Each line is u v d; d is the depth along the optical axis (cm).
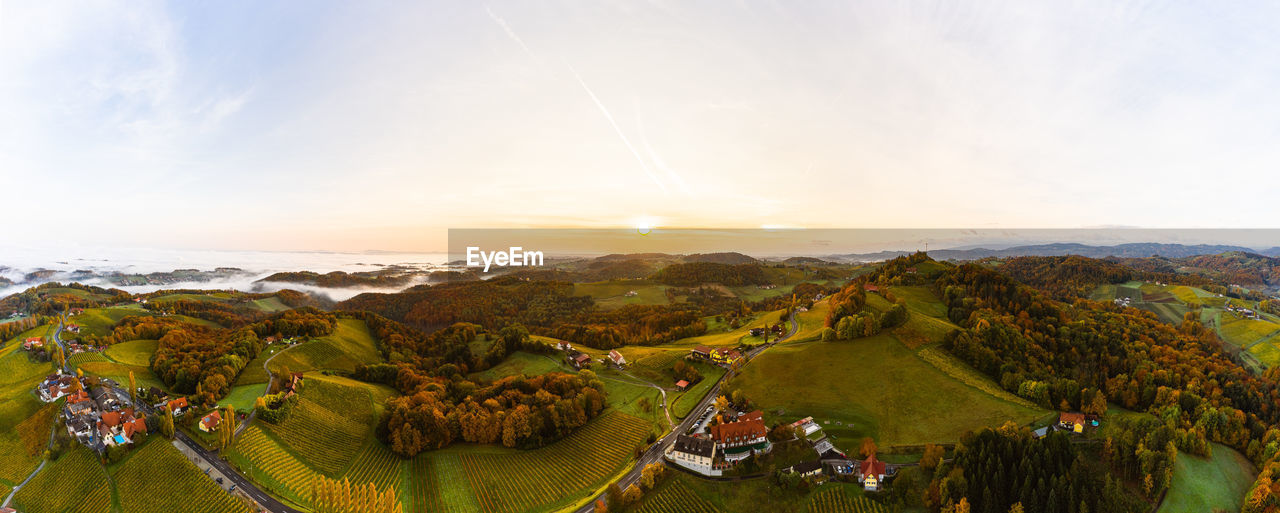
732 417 16488
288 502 13688
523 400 19212
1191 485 14300
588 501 13888
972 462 13850
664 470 14238
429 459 16462
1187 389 18688
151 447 15612
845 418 16688
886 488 13550
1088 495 13125
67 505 14538
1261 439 16650
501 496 14550
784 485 13475
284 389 19888
